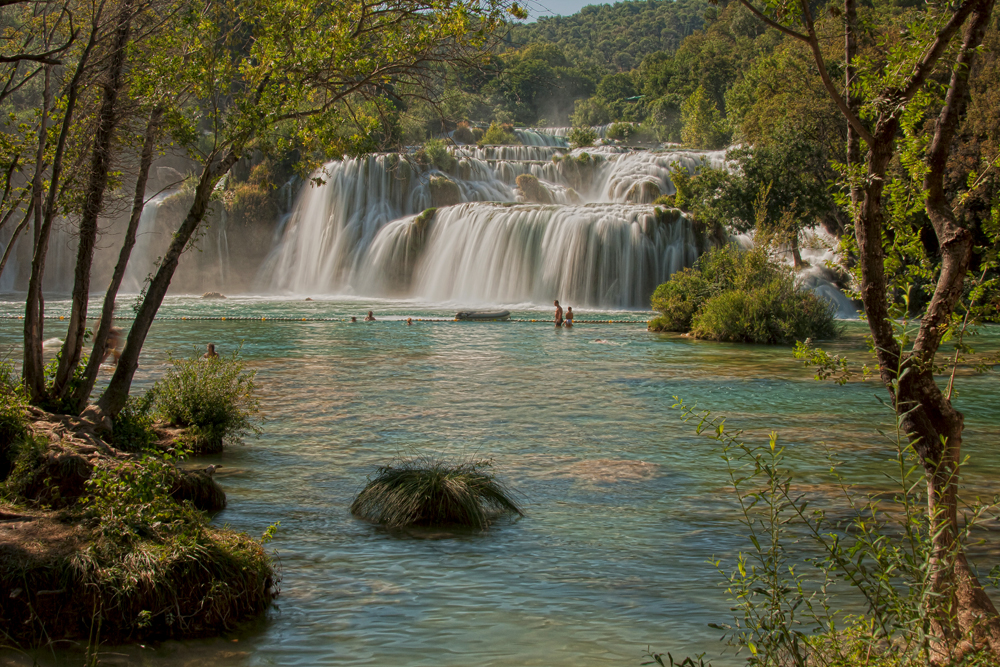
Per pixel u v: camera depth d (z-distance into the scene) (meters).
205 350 28.22
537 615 7.22
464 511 9.87
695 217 50.38
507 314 42.34
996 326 38.00
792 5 5.81
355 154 12.34
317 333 35.06
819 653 5.39
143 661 6.25
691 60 120.56
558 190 66.56
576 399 19.17
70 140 13.84
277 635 6.78
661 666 5.50
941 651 5.01
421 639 6.73
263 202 63.62
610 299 50.75
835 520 9.94
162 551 7.04
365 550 8.86
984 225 6.16
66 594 6.62
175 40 11.88
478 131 87.56
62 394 12.58
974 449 14.29
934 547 5.10
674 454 13.67
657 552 8.86
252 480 11.78
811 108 46.22
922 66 5.60
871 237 5.71
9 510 8.09
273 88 11.59
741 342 32.81
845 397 19.62
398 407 17.95
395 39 11.48
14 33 13.31
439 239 56.97
